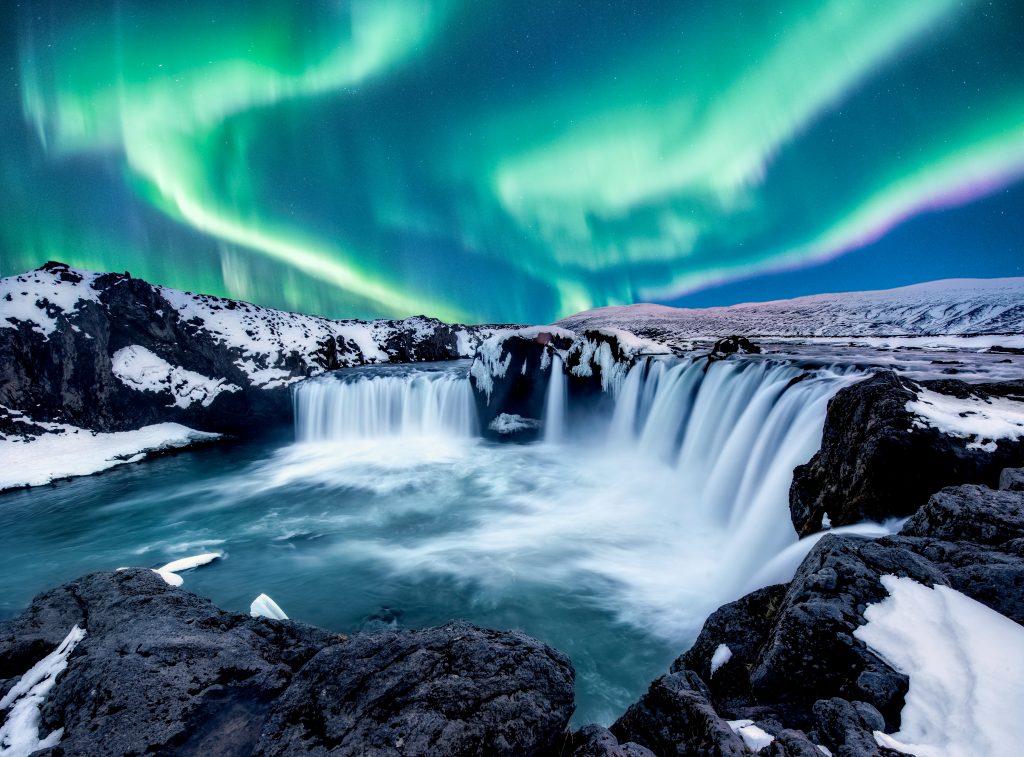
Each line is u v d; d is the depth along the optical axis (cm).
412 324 4766
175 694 310
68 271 2347
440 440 2269
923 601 316
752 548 891
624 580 915
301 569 1034
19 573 1102
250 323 2881
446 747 242
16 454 1792
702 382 1523
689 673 371
